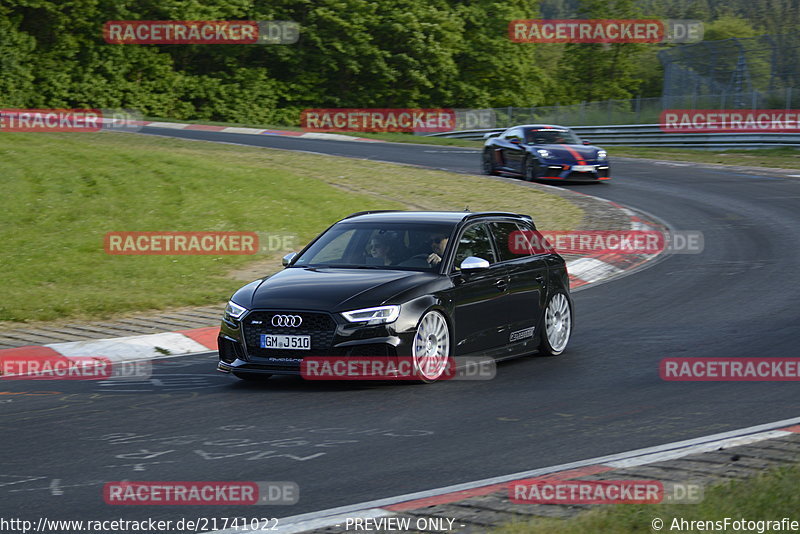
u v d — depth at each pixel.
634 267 58.19
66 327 41.59
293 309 30.22
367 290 30.81
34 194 65.62
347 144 143.62
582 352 36.88
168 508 19.12
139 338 39.38
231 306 31.67
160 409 28.33
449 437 24.67
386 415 27.12
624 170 112.62
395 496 19.69
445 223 34.59
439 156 126.12
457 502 18.88
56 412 28.12
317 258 34.44
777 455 21.94
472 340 33.06
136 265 53.78
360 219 36.19
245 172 80.19
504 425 25.88
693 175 106.19
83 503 19.55
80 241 57.69
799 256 59.31
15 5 195.62
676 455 22.16
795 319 41.84
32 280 49.97
